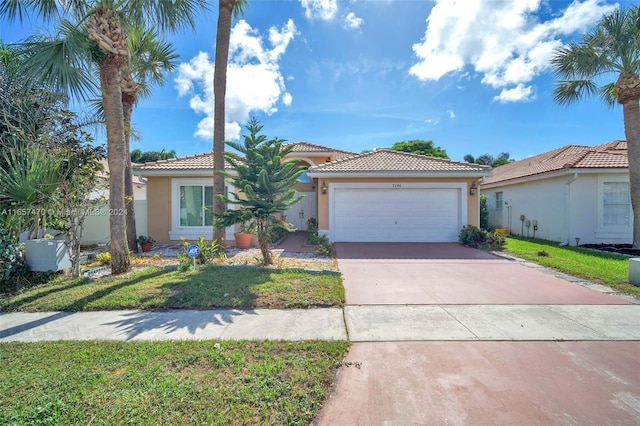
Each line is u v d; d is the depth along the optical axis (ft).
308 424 9.91
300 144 73.77
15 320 18.85
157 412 10.22
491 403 10.89
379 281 27.58
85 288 24.52
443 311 20.02
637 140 40.98
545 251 42.24
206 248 34.81
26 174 26.17
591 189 49.11
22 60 27.30
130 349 14.66
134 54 40.63
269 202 31.78
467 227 49.11
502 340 15.75
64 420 9.90
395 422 10.00
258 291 23.40
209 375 12.42
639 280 25.03
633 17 37.65
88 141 30.99
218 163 38.96
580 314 19.31
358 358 14.01
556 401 10.98
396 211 50.29
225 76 39.09
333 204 50.42
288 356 14.02
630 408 10.59
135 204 51.83
